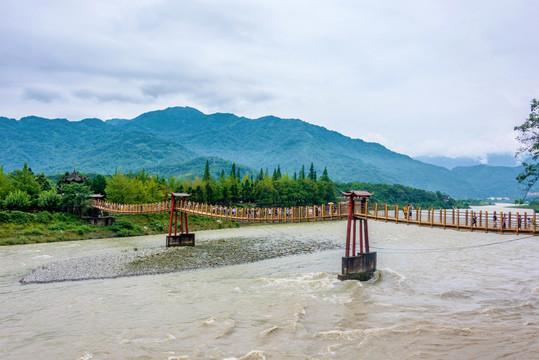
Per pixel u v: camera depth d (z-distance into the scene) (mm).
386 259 46781
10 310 27734
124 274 38781
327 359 19953
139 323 25000
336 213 41688
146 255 49562
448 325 24547
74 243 62531
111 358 20078
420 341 22141
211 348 21203
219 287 33562
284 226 91875
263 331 23297
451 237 68062
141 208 69312
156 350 20984
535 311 27266
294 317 25703
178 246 58000
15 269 41906
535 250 53125
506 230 31078
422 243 60750
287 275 38250
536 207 83938
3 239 60750
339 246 58406
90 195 82312
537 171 29953
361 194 37812
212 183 119312
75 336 22969
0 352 20906
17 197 74438
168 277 37562
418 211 36438
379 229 82000
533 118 29875
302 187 135500
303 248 56500
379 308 28094
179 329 23906
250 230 83062
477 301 29750
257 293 31688
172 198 59656
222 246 58281
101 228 73375
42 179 96562
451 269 40844
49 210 77750
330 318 26000
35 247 57812
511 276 37625
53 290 33000
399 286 34094
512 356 20312
